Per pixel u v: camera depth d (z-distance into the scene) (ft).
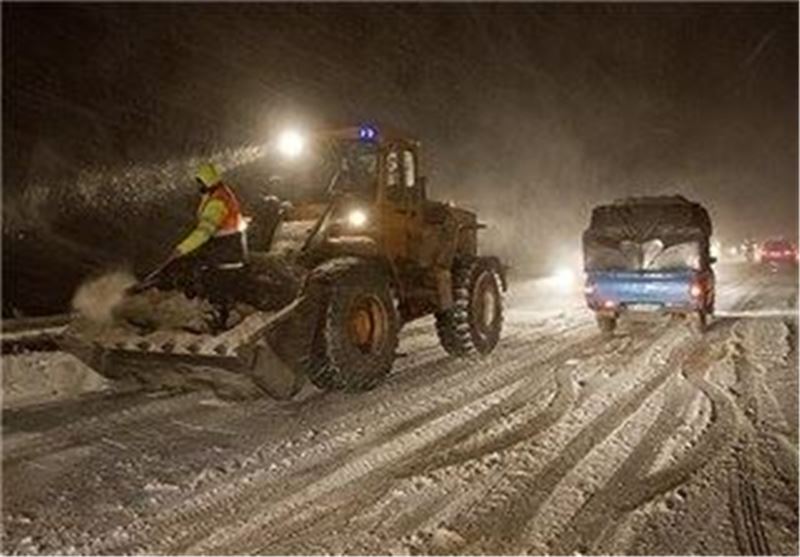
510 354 29.32
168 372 21.06
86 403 22.38
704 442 17.16
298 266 22.08
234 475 16.08
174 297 22.26
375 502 14.47
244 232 22.61
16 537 13.38
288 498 14.80
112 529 13.64
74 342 22.13
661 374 24.35
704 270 33.60
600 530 12.97
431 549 12.52
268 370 19.66
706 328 34.09
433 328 37.35
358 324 22.89
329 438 18.44
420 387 23.65
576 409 20.40
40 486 15.70
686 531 12.83
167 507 14.53
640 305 33.73
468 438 18.13
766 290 58.70
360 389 22.80
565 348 30.32
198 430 19.44
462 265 29.12
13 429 19.70
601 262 34.42
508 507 14.01
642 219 33.83
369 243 24.36
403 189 26.76
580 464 16.07
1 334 34.78
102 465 16.90
